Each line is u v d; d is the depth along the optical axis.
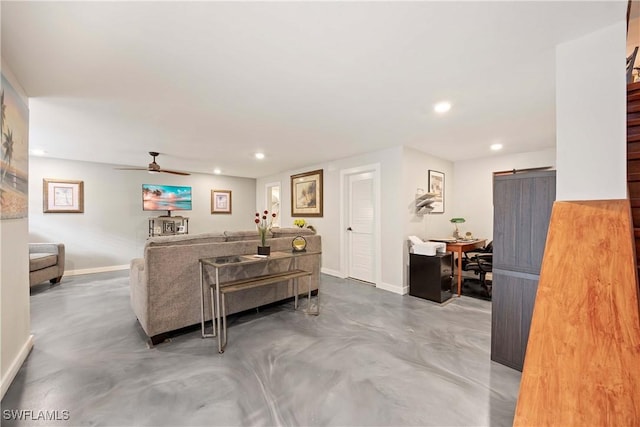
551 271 1.17
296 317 3.02
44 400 1.65
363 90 2.19
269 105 2.49
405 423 1.50
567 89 1.56
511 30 1.47
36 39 1.52
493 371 1.99
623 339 0.91
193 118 2.82
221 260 2.55
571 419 0.85
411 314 3.12
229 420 1.51
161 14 1.34
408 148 4.06
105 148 4.12
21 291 2.02
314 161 5.20
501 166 4.52
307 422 1.50
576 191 1.52
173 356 2.17
